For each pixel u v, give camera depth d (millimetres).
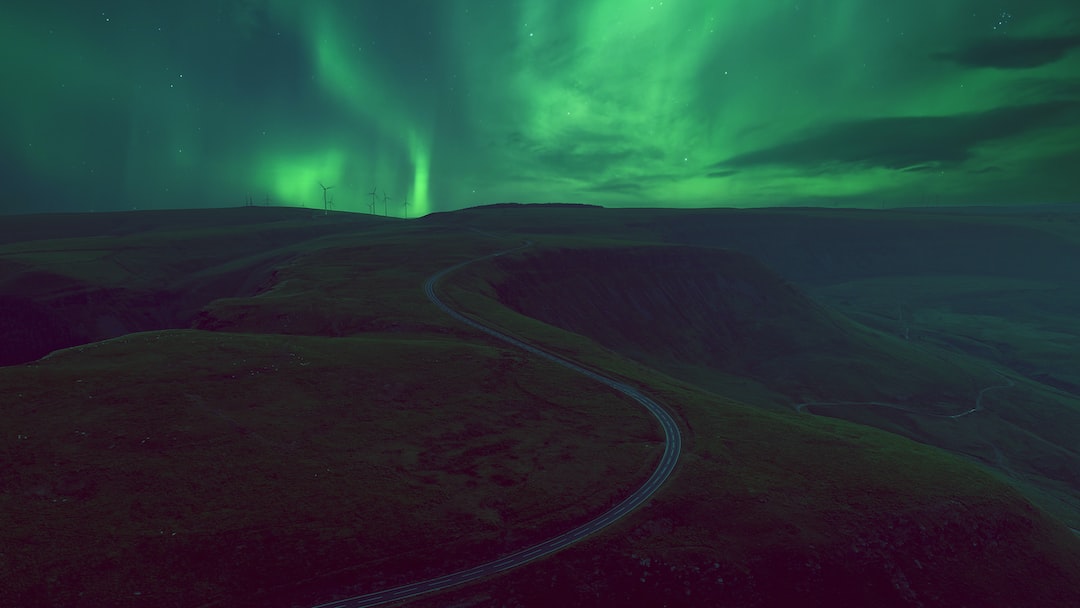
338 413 89500
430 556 63812
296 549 62156
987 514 81000
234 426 81625
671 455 87375
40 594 53625
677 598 64250
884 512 77062
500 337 132250
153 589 56094
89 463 70562
